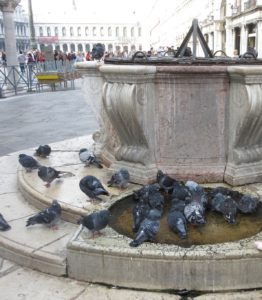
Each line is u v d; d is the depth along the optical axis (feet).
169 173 14.48
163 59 14.28
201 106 14.03
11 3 58.34
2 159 20.72
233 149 14.25
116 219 12.08
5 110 44.65
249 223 11.59
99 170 16.60
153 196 12.16
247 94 13.00
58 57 78.43
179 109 14.10
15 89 59.72
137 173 14.69
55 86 70.74
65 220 12.96
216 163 14.55
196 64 13.79
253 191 13.57
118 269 9.98
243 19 102.06
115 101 14.14
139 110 13.85
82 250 10.20
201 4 142.72
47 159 18.83
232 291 9.68
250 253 9.57
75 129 32.68
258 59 14.85
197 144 14.39
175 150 14.52
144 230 10.26
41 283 10.39
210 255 9.55
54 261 10.65
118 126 14.84
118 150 15.69
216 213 12.24
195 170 14.43
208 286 9.69
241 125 13.61
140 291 9.84
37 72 66.49
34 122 36.50
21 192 15.81
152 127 14.39
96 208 12.66
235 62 14.03
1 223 12.36
